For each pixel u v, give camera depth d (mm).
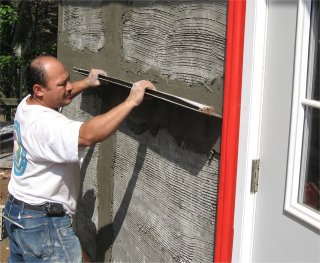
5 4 11117
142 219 3275
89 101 4234
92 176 4145
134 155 3385
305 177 2084
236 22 2254
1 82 11359
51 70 2906
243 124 2268
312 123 2059
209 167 2520
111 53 3707
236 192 2330
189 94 2662
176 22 2773
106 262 3914
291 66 2049
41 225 2973
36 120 2855
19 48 11453
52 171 2945
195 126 2627
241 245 2312
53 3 11148
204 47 2527
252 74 2205
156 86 3014
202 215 2598
